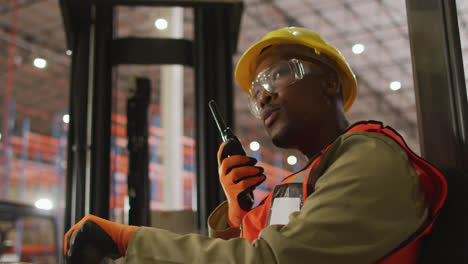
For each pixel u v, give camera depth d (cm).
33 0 766
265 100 108
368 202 71
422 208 78
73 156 210
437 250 85
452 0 112
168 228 240
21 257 642
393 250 71
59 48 912
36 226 708
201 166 222
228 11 231
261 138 1138
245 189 105
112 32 222
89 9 215
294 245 67
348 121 113
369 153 78
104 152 207
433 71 113
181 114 455
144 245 73
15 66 950
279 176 1034
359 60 879
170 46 226
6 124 880
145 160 208
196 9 234
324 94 108
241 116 1136
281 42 113
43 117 1196
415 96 118
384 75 938
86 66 213
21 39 874
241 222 100
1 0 767
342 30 791
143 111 214
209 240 74
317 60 109
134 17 752
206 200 216
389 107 1070
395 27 766
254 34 794
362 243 69
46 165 945
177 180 441
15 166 899
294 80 105
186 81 966
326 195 73
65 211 205
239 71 130
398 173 75
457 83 107
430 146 112
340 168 76
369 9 725
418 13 118
